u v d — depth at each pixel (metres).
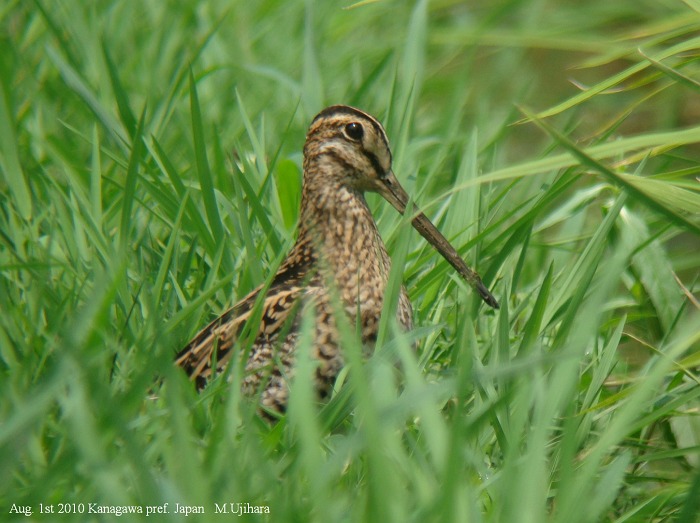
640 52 9.69
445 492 5.88
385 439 6.82
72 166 11.50
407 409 6.39
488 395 8.22
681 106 17.70
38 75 14.20
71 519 6.50
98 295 6.62
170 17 16.42
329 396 9.51
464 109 17.30
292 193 11.98
